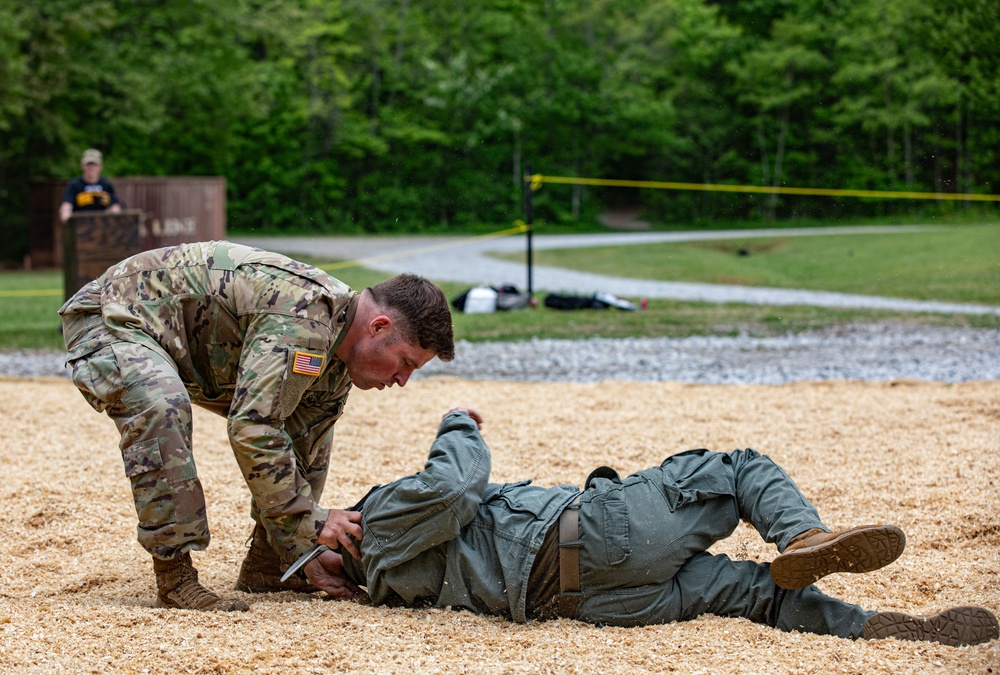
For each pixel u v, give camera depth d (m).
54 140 27.73
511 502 3.09
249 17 31.23
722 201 38.84
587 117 38.88
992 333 10.91
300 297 2.88
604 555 2.96
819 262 22.25
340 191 37.94
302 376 2.87
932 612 3.24
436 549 3.09
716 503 3.07
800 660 2.67
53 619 2.96
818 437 5.83
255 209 36.75
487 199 38.34
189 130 32.31
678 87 39.75
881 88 34.66
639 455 5.54
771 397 7.14
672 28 39.66
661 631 2.92
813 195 36.81
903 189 34.47
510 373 8.66
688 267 21.66
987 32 32.03
